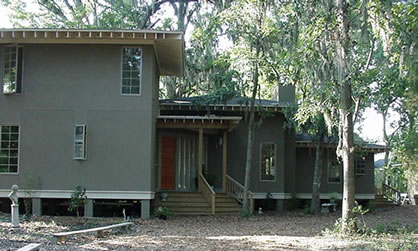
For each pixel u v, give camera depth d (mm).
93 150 17250
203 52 26859
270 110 21812
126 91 17453
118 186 17141
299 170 25328
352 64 14867
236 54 19516
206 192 19609
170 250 10250
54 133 17312
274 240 12227
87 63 17484
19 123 17344
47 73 17438
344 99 14164
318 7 15688
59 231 12961
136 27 29219
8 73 17516
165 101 22219
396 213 22438
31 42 17422
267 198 22453
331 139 24172
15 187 13203
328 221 17969
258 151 22719
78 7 28750
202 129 20109
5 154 17297
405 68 14695
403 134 26969
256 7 18703
